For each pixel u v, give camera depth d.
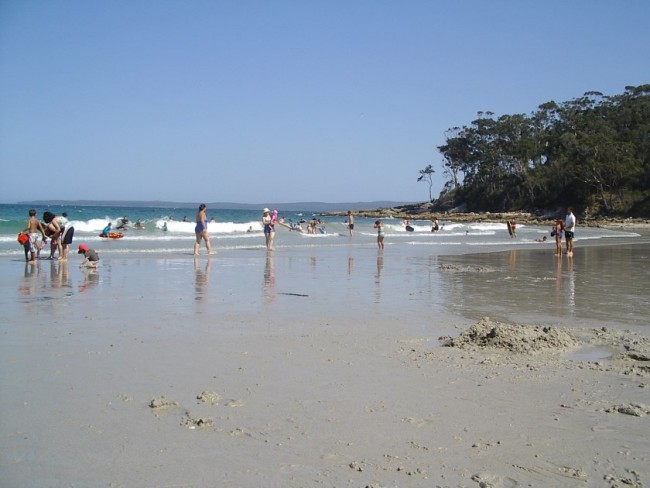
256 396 5.33
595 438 4.46
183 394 5.36
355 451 4.19
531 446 4.30
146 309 9.84
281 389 5.54
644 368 6.36
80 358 6.56
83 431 4.46
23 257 19.39
